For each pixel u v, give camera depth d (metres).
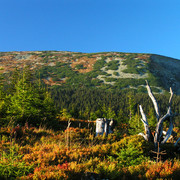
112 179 5.32
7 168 4.93
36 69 128.25
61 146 8.38
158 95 73.25
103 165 6.00
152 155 9.04
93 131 13.92
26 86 15.70
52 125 14.85
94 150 8.12
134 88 93.50
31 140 9.48
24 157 6.27
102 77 112.12
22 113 13.95
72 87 93.56
